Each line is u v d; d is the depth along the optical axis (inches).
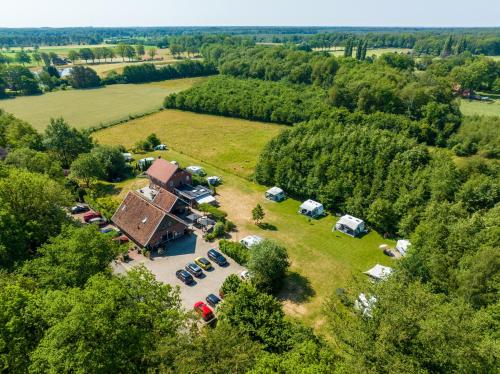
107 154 2955.2
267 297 1360.7
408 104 4008.4
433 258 1562.5
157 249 2004.2
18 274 1290.6
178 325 1119.0
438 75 5836.6
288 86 5270.7
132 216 2097.7
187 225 2137.1
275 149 2878.9
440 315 988.6
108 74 7268.7
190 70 7696.9
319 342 1232.2
